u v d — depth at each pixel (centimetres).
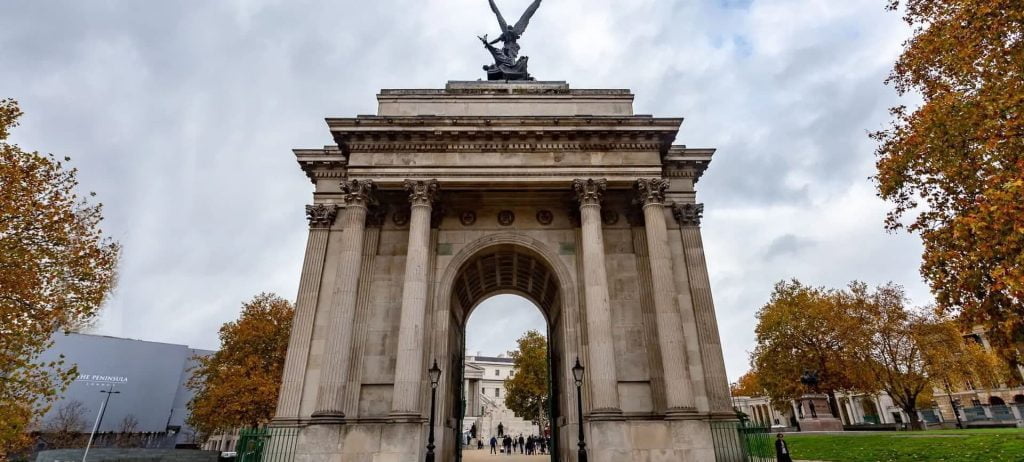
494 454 10688
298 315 4378
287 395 4062
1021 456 3353
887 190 3250
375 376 4144
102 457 6588
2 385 3153
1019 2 2583
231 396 8138
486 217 4788
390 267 4538
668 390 3759
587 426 3941
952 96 2836
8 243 3328
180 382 14012
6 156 3378
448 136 4434
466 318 5903
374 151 4447
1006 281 2255
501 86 5397
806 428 7762
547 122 4428
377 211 4659
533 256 4797
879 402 15112
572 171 4381
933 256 2902
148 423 12988
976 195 2781
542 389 12300
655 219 4247
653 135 4462
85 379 12156
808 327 9094
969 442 4141
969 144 2817
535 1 6312
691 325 4344
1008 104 2519
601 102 5100
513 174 4362
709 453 3497
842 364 8875
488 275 5562
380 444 3447
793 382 9100
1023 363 2798
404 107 5094
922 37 3120
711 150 5003
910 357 8694
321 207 4788
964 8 2789
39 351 3456
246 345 8869
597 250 4125
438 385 4169
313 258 4591
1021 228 2191
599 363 3778
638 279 4494
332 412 3638
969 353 8844
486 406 19100
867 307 8906
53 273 3528
